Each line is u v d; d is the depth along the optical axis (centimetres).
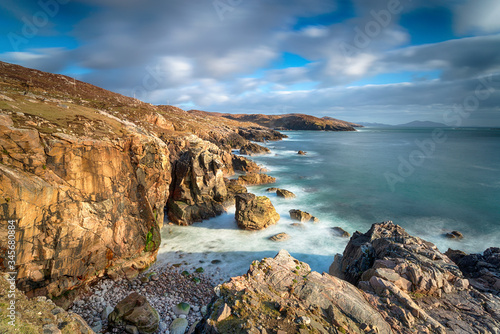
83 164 1648
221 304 1059
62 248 1509
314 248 2502
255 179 4762
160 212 2627
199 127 9088
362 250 1716
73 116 2055
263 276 1266
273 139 15162
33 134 1462
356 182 5059
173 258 2284
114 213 1853
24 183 1320
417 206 3762
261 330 909
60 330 823
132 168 2070
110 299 1666
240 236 2727
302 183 4944
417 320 1108
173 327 1426
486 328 1082
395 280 1324
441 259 1544
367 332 1000
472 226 3122
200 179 3097
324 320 1027
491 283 1463
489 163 6944
